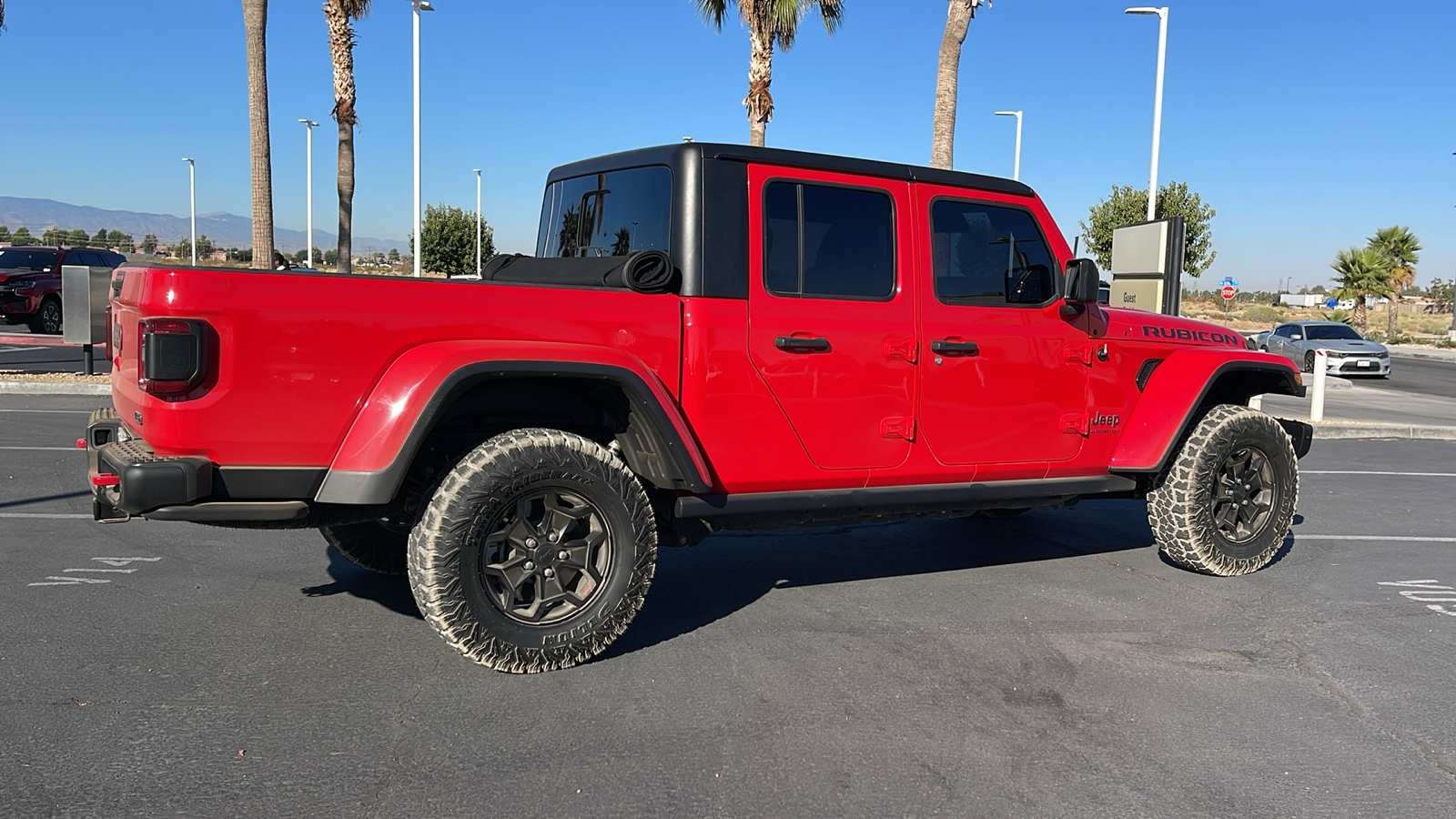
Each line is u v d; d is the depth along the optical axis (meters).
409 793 3.02
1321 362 13.98
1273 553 5.82
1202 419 5.66
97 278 13.83
